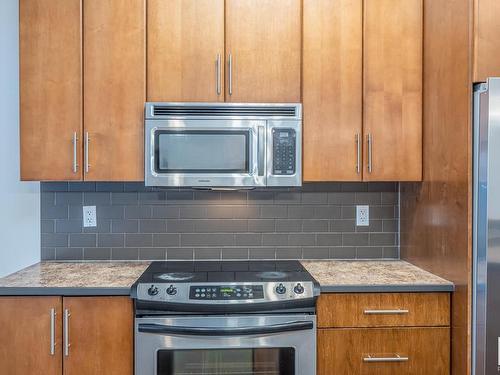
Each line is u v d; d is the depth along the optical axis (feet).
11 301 5.92
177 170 6.68
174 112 6.71
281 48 6.92
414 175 6.98
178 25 6.84
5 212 6.55
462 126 5.80
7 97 6.65
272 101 6.92
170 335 5.83
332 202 8.11
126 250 7.93
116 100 6.78
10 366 5.93
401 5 6.96
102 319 5.94
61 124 6.75
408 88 6.97
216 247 8.02
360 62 6.95
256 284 6.03
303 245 8.10
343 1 6.93
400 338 6.07
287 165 6.74
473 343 5.65
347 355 6.05
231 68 6.88
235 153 6.72
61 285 6.02
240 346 5.88
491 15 5.60
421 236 7.14
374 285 6.06
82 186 7.89
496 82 5.45
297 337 5.94
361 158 6.95
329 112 6.93
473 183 5.64
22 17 6.69
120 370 5.95
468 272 5.69
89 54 6.76
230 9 6.88
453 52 6.03
